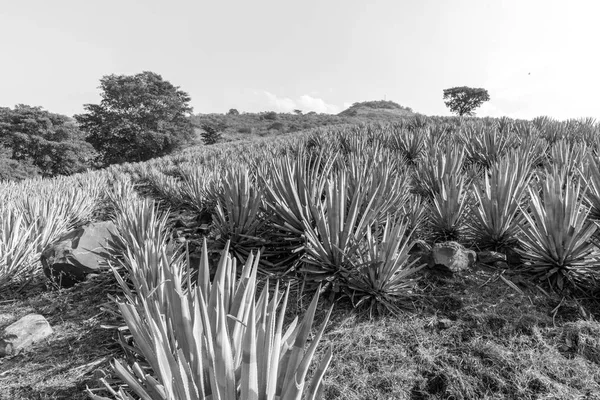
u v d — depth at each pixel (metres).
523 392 2.12
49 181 13.45
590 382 2.15
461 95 61.66
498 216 3.66
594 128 9.36
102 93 44.91
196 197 6.29
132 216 4.32
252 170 5.99
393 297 3.04
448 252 3.38
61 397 2.34
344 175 3.93
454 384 2.21
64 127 39.72
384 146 9.59
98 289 3.89
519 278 3.16
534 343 2.46
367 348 2.54
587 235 2.96
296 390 1.24
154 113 45.38
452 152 5.72
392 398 2.16
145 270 2.84
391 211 4.28
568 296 2.90
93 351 2.80
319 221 3.17
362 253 3.20
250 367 1.15
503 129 10.86
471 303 2.92
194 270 3.82
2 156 33.41
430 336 2.61
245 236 4.00
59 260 4.05
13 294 4.11
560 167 5.09
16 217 5.27
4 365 2.75
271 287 3.41
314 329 2.80
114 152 43.97
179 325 1.58
